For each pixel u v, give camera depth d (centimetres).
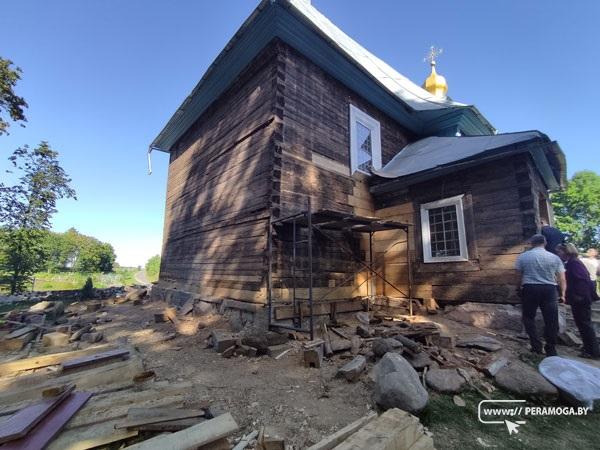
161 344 618
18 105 1348
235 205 815
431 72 1838
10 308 1328
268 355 505
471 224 725
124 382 385
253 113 804
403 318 693
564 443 282
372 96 984
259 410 324
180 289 1065
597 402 336
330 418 305
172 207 1316
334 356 476
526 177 654
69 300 1573
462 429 297
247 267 716
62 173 2148
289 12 667
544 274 478
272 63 759
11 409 302
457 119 1128
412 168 846
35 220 1947
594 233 2722
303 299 669
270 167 694
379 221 689
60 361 479
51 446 236
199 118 1150
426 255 796
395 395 312
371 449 216
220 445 238
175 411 281
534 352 480
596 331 579
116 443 254
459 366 415
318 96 830
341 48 770
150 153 1425
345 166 873
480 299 685
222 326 695
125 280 3909
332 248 795
